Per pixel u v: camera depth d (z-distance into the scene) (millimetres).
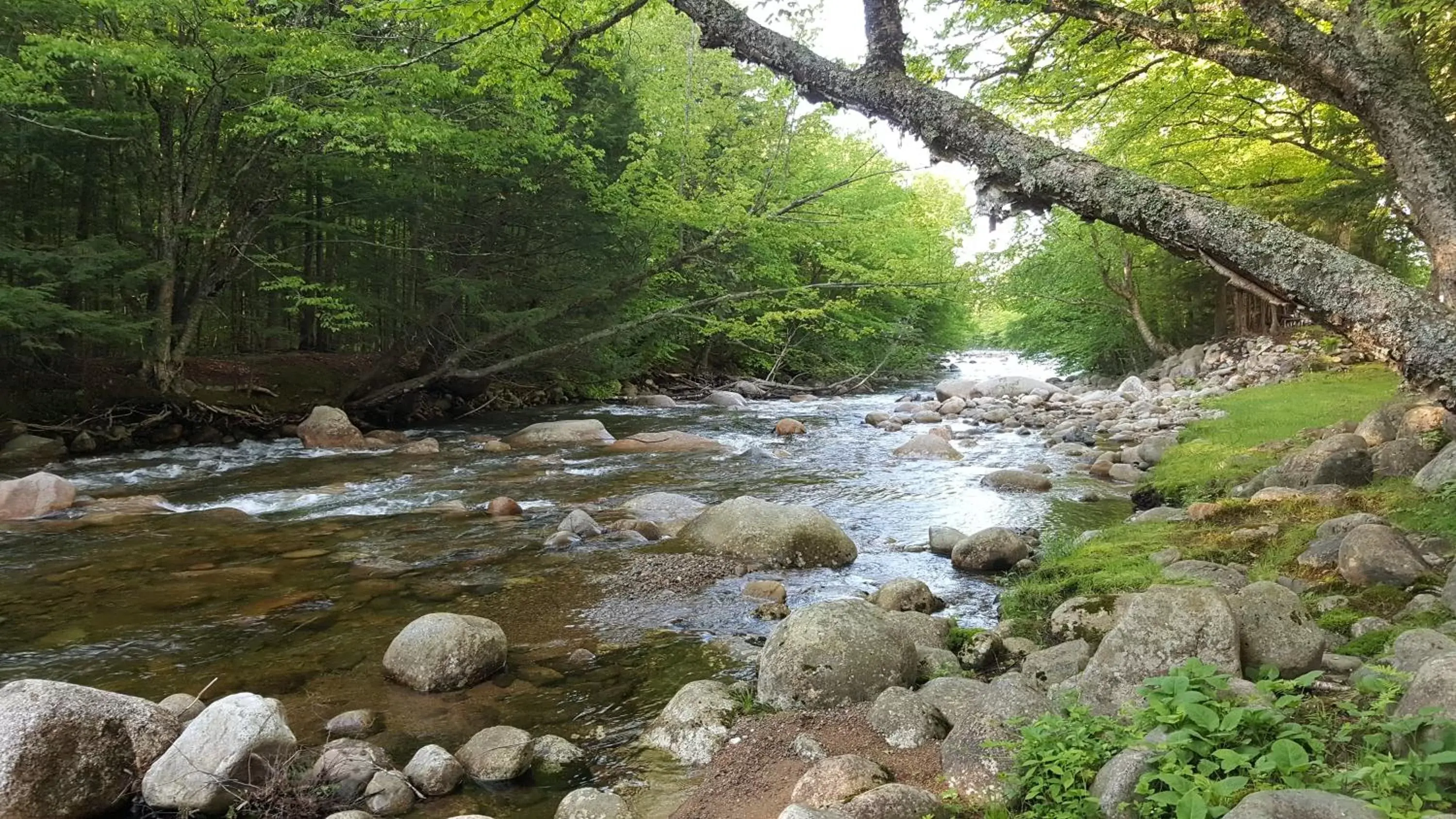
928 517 9250
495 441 14578
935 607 6188
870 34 4324
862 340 29750
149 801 3510
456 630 4914
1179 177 15758
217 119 14203
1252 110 11672
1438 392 2922
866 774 3277
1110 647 3756
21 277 13258
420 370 19172
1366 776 2438
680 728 4133
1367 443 8469
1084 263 25078
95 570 7121
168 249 14383
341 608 6191
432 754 3775
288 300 18891
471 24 7977
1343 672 3701
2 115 12086
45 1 11859
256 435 15352
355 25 13688
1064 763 2986
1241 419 12789
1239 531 6363
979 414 19219
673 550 7738
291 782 3613
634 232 19672
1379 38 4523
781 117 18547
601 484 11109
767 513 7766
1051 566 6418
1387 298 3006
